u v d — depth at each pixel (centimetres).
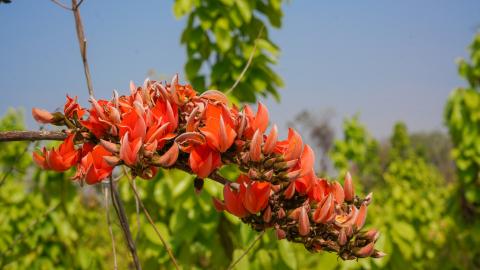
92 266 491
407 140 1570
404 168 981
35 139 122
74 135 121
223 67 382
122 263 665
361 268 415
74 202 465
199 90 391
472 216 591
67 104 124
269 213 116
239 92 385
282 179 113
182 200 368
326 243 120
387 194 799
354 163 834
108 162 110
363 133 827
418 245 528
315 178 120
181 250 380
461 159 561
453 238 620
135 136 113
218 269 390
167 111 117
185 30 398
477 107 550
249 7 379
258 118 117
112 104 124
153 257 391
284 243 350
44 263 468
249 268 343
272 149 113
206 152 114
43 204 478
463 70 564
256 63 384
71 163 121
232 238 383
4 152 527
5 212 486
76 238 475
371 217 479
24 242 469
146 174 112
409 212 657
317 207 117
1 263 468
